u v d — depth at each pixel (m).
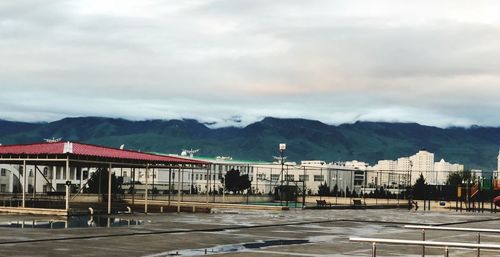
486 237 26.98
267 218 37.78
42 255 17.12
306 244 22.06
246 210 50.47
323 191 105.50
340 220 37.41
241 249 20.09
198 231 26.62
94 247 19.44
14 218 32.91
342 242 23.14
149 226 28.39
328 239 24.41
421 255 19.03
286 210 52.97
